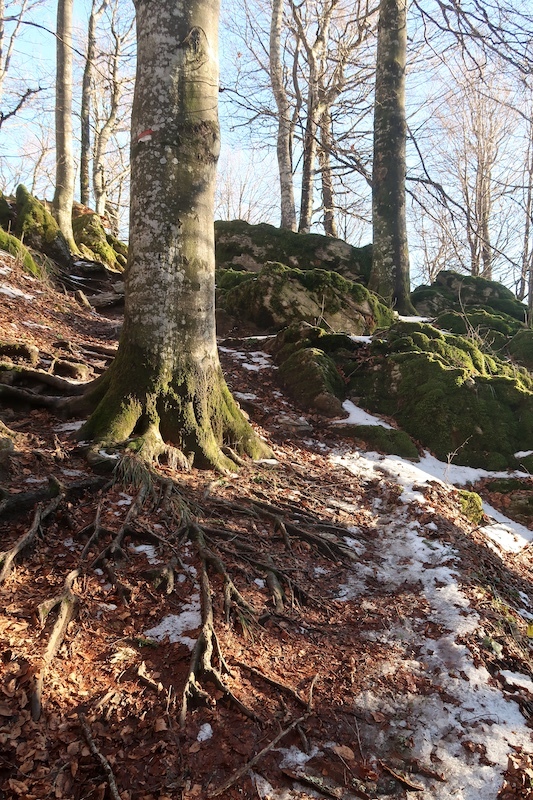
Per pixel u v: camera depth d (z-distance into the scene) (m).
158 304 5.28
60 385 6.11
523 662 3.77
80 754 2.56
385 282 12.54
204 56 5.29
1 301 8.91
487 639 3.84
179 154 5.23
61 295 11.24
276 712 3.04
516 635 4.06
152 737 2.72
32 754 2.50
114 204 32.66
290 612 3.90
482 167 25.23
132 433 5.14
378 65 12.62
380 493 6.12
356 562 4.79
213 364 5.71
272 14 16.33
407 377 8.43
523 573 5.39
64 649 3.08
